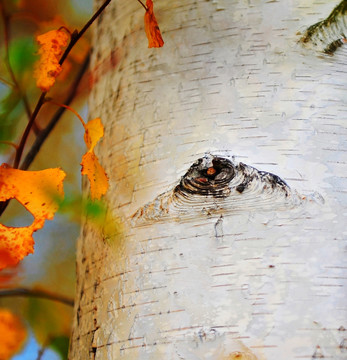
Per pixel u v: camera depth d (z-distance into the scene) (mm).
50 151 2281
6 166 1552
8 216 2287
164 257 1524
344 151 1544
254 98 1571
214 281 1504
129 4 1678
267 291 1493
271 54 1590
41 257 2182
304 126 1555
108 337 1534
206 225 1521
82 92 1978
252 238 1510
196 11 1625
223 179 1533
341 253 1503
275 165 1538
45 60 1571
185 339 1494
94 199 1580
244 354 1478
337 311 1485
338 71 1580
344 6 1601
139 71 1623
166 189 1555
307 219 1513
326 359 1473
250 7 1616
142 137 1588
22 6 1951
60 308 1895
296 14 1606
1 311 1854
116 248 1553
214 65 1595
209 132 1563
